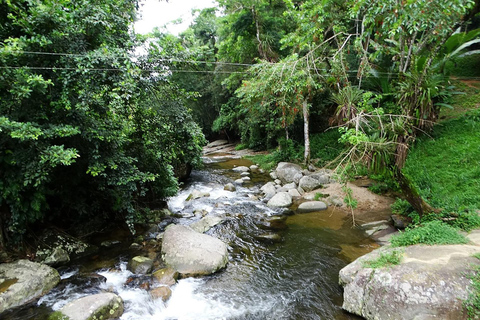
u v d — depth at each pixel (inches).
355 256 193.6
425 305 117.1
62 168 197.3
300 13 280.1
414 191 193.9
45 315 134.3
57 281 161.5
